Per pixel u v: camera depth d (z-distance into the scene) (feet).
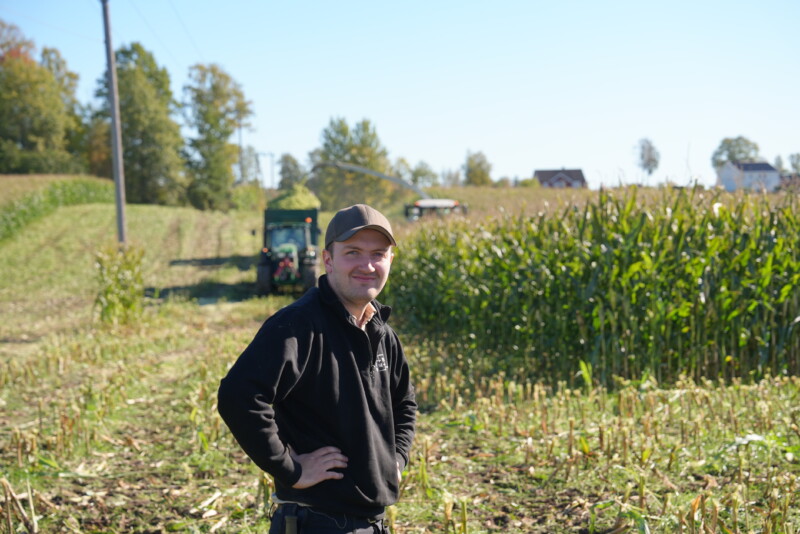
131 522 12.86
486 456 15.97
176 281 74.28
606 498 12.71
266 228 62.95
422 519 12.48
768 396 17.71
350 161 199.00
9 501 12.65
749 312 23.11
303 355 6.34
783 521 10.09
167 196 208.23
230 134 215.31
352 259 6.72
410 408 7.77
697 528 10.43
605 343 23.35
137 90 204.95
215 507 13.37
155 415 20.89
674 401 18.29
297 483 6.30
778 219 24.12
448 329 36.63
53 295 65.26
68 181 137.90
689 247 23.90
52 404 21.75
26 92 217.77
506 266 28.84
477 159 249.14
